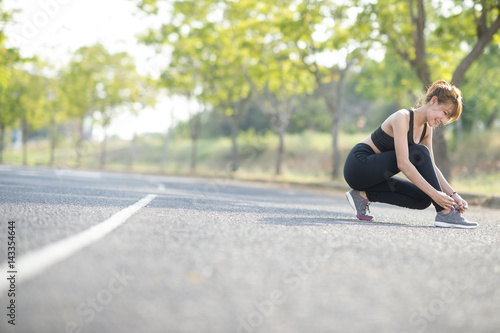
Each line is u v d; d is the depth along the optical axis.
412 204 4.03
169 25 18.98
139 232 2.52
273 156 27.03
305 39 14.94
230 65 19.70
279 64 17.66
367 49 13.09
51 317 1.24
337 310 1.43
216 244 2.30
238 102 22.75
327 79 17.36
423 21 11.19
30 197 4.19
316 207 5.73
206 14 18.53
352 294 1.59
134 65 24.59
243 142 29.12
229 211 4.08
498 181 12.20
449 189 3.96
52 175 10.54
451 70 13.16
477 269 2.08
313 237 2.71
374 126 30.88
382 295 1.60
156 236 2.43
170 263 1.85
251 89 20.61
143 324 1.23
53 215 2.96
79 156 30.78
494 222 4.81
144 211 3.57
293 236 2.70
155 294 1.47
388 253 2.32
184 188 8.61
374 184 4.02
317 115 30.94
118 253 1.97
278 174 19.05
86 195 4.90
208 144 33.84
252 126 37.31
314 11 14.23
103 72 24.94
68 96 25.94
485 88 18.31
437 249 2.53
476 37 11.39
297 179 16.83
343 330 1.27
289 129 32.69
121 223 2.81
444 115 3.65
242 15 17.56
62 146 40.28
